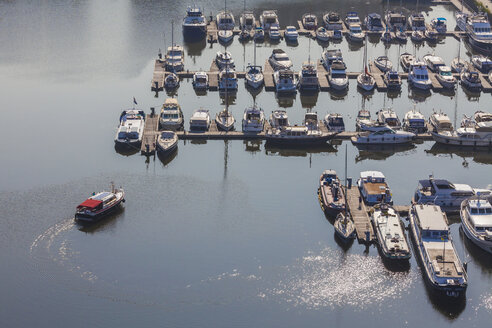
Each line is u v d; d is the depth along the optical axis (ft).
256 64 565.53
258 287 317.42
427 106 495.82
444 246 321.32
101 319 300.20
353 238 346.33
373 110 486.38
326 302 309.63
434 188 367.45
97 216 356.18
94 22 654.94
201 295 313.12
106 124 459.73
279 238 349.41
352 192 378.94
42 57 568.00
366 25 652.07
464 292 311.88
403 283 319.06
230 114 465.06
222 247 343.05
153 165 412.77
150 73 541.75
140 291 314.96
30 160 414.82
